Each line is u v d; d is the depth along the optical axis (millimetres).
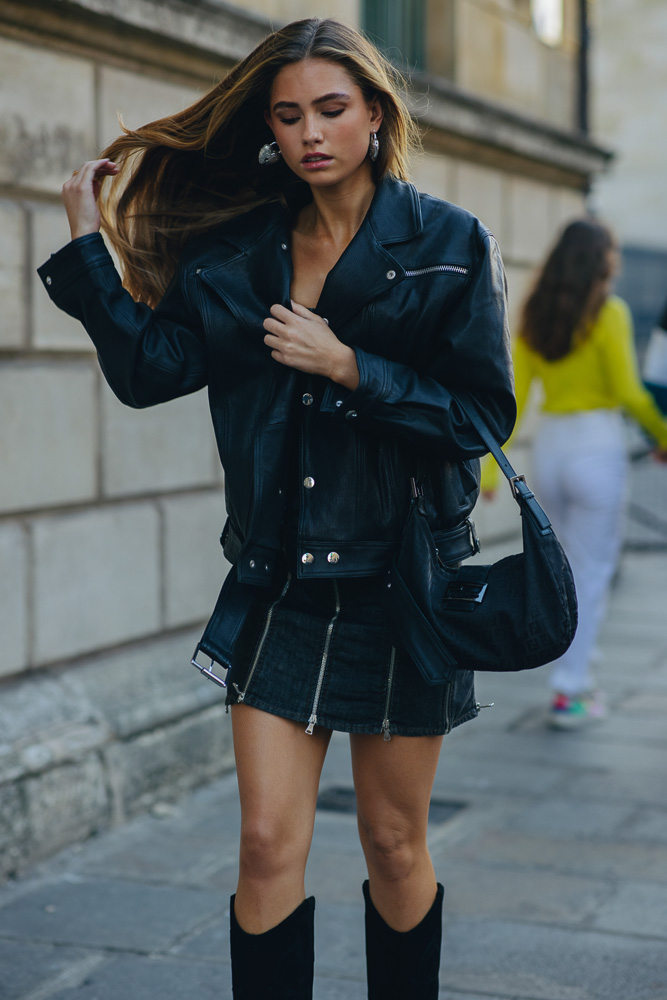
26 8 4230
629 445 13492
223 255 2422
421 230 2338
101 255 2406
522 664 2287
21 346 4379
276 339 2271
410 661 2377
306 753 2396
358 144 2281
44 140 4426
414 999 2555
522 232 8523
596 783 5051
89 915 3695
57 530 4527
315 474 2344
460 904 3777
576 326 5566
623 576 10914
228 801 4770
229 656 2371
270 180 2627
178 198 2705
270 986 2354
